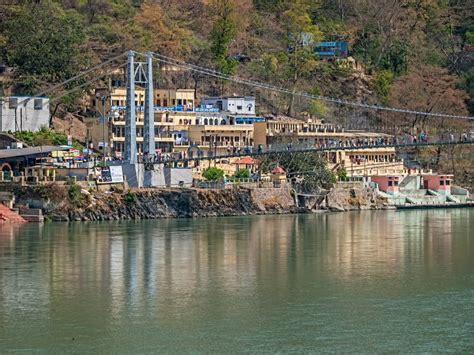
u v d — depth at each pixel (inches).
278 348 5634.8
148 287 6919.3
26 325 6018.7
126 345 5689.0
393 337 5802.2
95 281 7086.6
